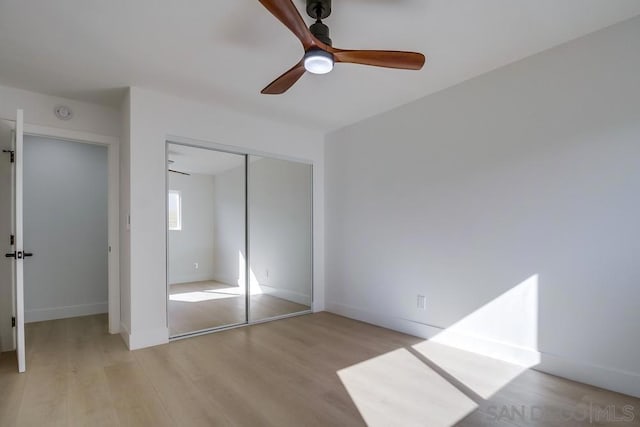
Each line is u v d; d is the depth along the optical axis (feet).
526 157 8.08
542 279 7.79
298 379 7.44
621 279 6.73
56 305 12.69
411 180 10.65
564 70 7.49
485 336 8.80
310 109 11.27
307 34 5.29
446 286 9.68
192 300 11.40
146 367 8.07
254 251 12.26
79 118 10.43
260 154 12.09
